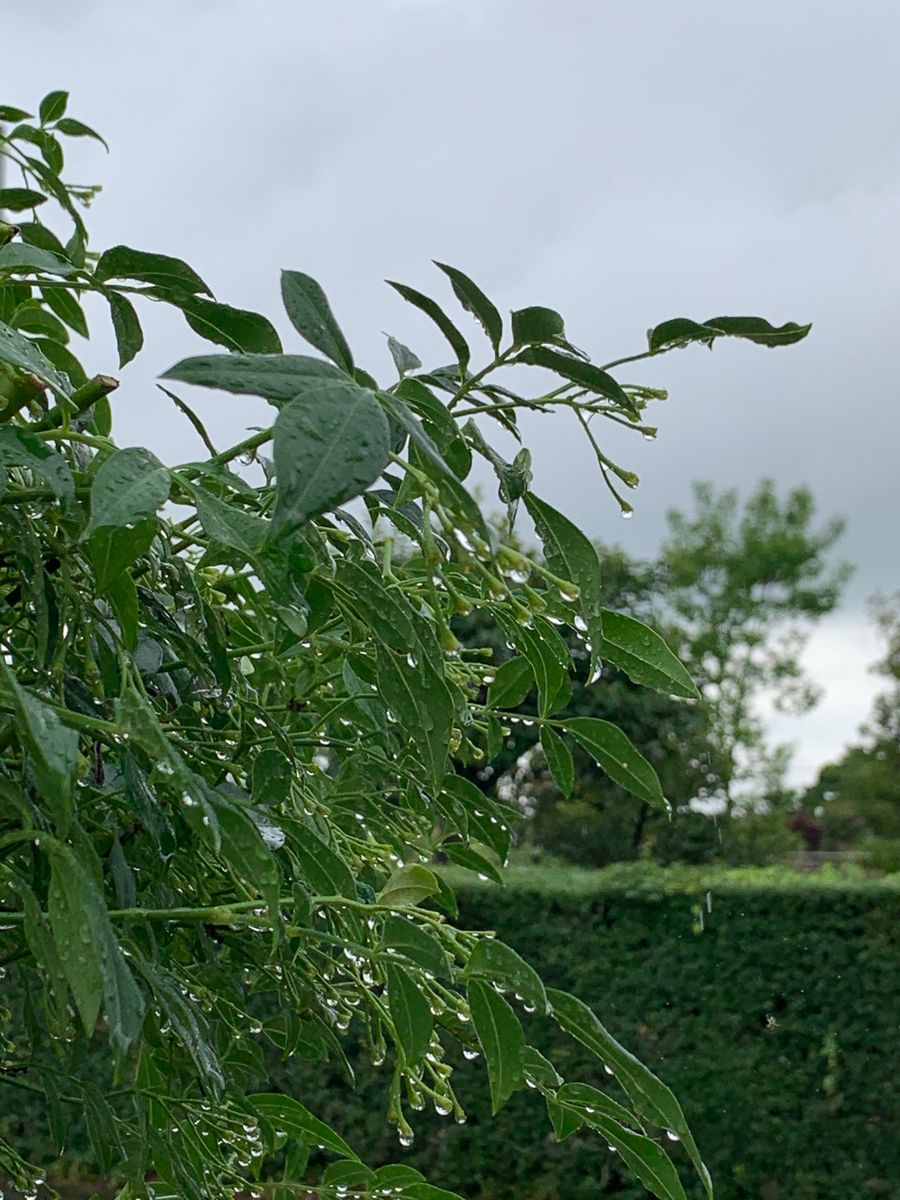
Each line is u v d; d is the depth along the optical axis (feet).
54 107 4.68
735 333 2.73
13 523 2.66
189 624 3.37
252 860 2.18
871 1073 17.69
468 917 19.04
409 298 2.60
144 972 2.68
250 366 1.92
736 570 58.29
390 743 3.87
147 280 2.62
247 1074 4.27
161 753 1.98
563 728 3.59
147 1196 3.57
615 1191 18.26
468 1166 18.29
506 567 2.17
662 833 32.40
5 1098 18.04
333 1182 3.91
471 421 2.73
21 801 2.13
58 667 2.72
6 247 2.51
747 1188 17.88
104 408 4.12
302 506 1.72
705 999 18.22
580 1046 18.25
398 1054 3.32
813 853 58.44
